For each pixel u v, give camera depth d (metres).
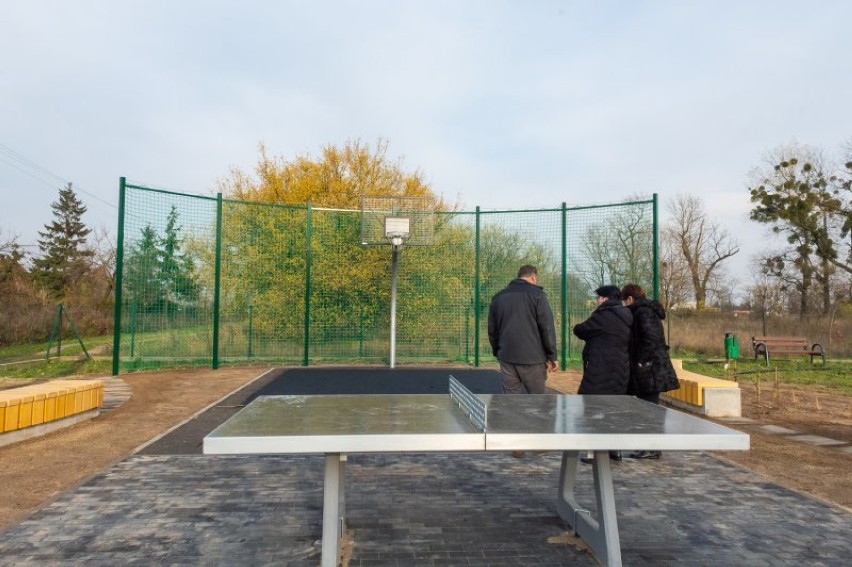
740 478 5.00
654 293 11.29
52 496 4.39
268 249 13.00
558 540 3.57
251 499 4.30
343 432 2.71
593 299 12.28
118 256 11.26
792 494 4.54
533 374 5.65
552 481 4.83
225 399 8.73
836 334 21.81
